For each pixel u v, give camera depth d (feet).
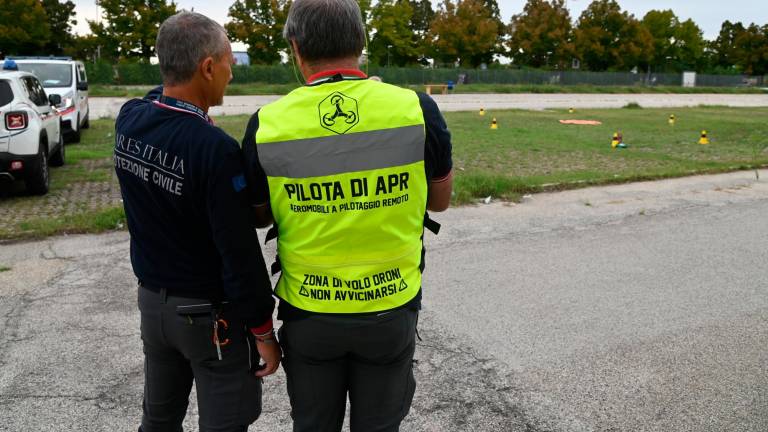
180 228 6.43
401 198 6.13
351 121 5.86
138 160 6.43
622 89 181.57
